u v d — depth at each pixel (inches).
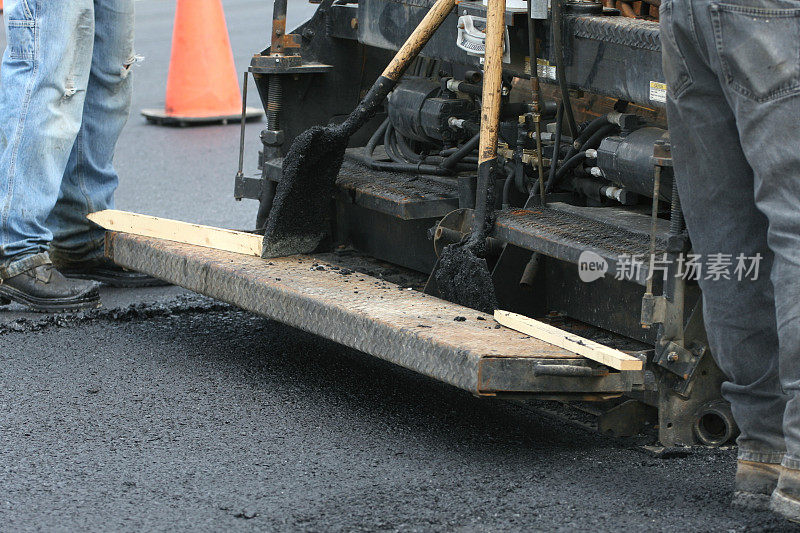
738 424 212.4
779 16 188.9
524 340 233.3
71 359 306.8
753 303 207.3
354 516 209.3
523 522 206.4
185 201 507.2
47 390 281.9
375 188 303.0
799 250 191.3
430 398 277.3
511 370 220.2
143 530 205.0
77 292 354.3
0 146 349.7
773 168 193.2
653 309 232.2
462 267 264.8
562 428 257.1
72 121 352.8
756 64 191.0
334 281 279.4
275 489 222.7
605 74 262.5
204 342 322.7
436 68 343.9
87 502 217.5
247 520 208.4
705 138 205.2
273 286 272.5
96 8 362.0
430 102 315.9
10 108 346.3
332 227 346.6
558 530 203.0
